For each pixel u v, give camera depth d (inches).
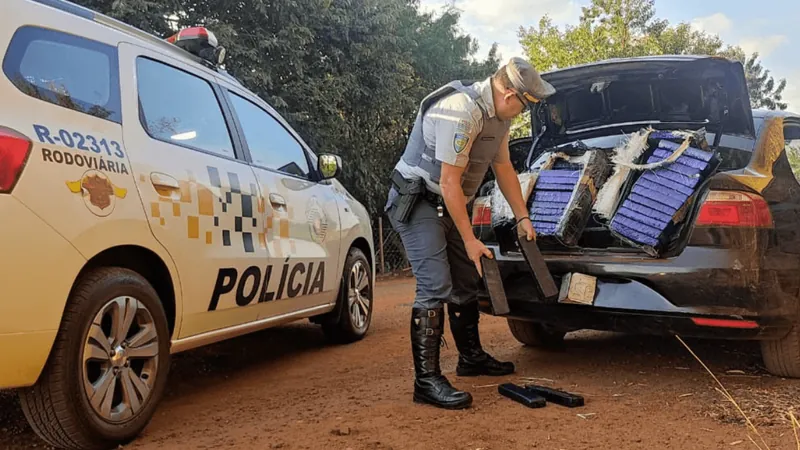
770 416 116.0
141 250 115.9
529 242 135.9
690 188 132.0
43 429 100.0
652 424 113.2
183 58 146.5
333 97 406.3
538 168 156.7
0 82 95.7
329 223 189.2
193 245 127.3
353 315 204.8
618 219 135.4
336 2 420.5
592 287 136.0
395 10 456.1
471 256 122.5
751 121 145.2
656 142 145.0
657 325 130.5
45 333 95.0
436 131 122.7
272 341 210.5
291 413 127.3
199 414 130.0
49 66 105.8
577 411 121.7
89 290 103.3
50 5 112.7
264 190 156.0
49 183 96.8
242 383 157.3
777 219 128.7
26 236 92.7
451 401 123.3
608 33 1002.1
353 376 158.9
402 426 114.0
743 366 155.3
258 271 148.8
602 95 166.6
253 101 171.9
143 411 113.3
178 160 127.7
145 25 316.2
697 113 156.3
